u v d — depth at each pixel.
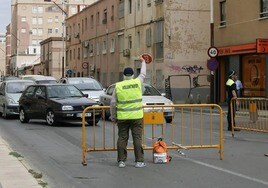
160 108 10.81
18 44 133.62
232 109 15.95
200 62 37.00
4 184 7.60
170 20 36.47
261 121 14.98
